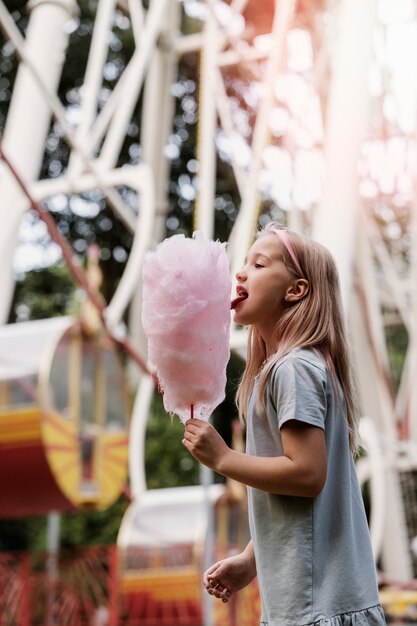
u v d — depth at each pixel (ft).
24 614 46.93
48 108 53.67
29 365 41.86
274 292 9.88
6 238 49.96
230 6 61.87
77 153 49.42
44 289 92.43
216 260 9.41
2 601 47.83
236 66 75.15
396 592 58.34
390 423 64.69
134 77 54.34
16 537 80.89
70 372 43.47
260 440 9.53
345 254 41.78
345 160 42.80
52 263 94.38
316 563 9.04
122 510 79.87
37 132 52.80
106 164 52.01
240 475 9.12
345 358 9.87
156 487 79.46
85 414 44.37
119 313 48.32
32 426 41.39
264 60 64.39
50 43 54.60
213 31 54.03
